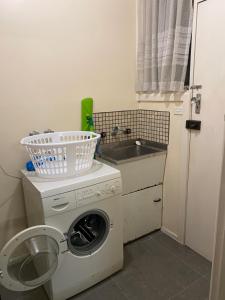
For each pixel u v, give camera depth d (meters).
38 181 1.54
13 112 1.80
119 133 2.41
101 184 1.60
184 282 1.76
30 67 1.80
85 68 2.06
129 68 2.35
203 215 1.95
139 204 2.17
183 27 1.81
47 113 1.94
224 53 1.61
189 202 2.05
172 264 1.94
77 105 2.08
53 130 2.00
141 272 1.86
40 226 1.36
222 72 1.64
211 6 1.63
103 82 2.20
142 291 1.69
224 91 1.65
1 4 1.61
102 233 1.71
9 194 1.88
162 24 1.95
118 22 2.17
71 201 1.48
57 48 1.89
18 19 1.69
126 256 2.04
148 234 2.35
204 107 1.80
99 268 1.73
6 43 1.67
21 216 1.96
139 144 2.47
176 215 2.21
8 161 1.84
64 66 1.95
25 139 1.65
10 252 1.31
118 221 1.75
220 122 1.71
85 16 1.98
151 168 2.15
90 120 2.10
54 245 1.45
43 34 1.80
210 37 1.67
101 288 1.72
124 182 2.01
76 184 1.49
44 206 1.39
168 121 2.14
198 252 2.06
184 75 1.89
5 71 1.71
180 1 1.75
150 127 2.37
